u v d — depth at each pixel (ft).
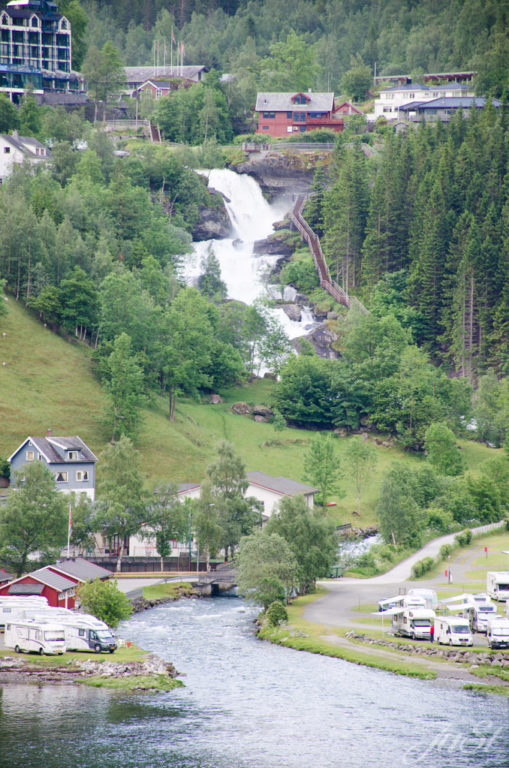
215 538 533.96
